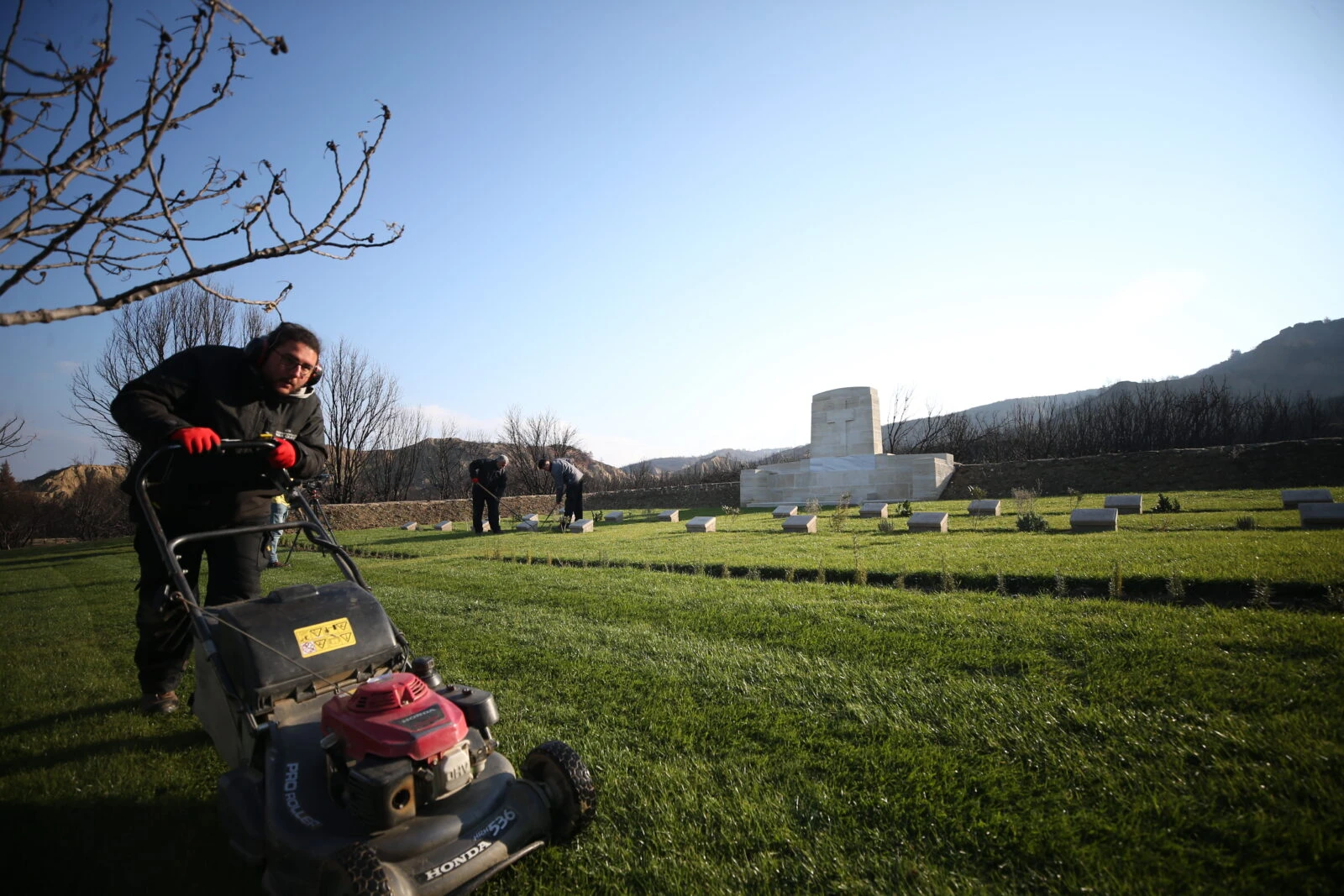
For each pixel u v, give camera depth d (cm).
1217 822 300
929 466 2292
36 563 1892
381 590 1027
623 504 3341
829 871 292
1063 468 2242
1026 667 505
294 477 487
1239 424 3167
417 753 267
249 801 302
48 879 321
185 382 438
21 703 575
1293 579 670
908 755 387
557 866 308
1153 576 739
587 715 480
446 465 4303
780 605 754
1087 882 272
